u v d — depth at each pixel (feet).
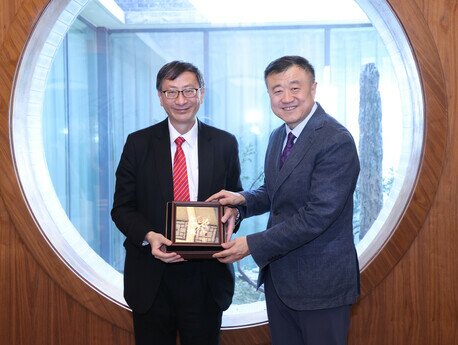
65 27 7.27
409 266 6.78
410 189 6.72
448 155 6.64
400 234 6.67
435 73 6.54
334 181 4.96
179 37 19.99
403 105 7.21
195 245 5.21
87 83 20.38
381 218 7.23
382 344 6.86
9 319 6.86
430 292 6.80
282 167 5.27
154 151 5.76
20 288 6.82
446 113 6.57
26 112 6.90
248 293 19.76
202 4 19.69
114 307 6.82
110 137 20.86
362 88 19.63
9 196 6.63
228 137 5.94
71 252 7.07
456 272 6.77
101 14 19.33
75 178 21.35
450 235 6.72
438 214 6.70
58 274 6.77
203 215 5.44
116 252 22.80
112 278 7.43
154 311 5.73
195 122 5.90
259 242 5.13
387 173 19.43
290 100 5.11
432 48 6.53
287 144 5.44
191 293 5.70
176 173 5.78
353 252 5.31
